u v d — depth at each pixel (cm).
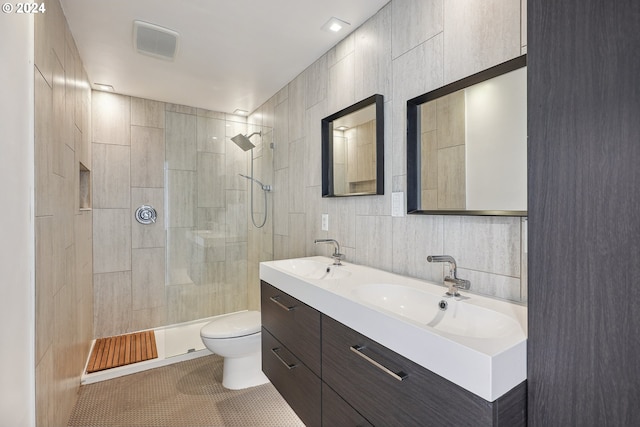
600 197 69
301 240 255
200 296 294
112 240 299
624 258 66
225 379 227
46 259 133
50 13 144
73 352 197
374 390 107
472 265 131
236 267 312
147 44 208
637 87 63
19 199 103
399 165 164
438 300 125
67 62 180
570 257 74
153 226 318
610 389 68
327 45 213
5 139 92
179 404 204
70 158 186
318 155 232
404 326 95
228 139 301
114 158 299
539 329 81
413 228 157
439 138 143
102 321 295
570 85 74
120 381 232
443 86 139
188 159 287
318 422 140
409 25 157
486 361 74
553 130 77
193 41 207
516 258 116
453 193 138
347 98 201
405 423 95
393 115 167
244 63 238
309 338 147
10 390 95
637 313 64
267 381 232
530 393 82
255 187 309
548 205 79
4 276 90
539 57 80
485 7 124
